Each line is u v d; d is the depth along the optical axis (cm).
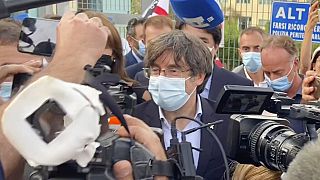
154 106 260
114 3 737
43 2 107
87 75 110
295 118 177
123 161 109
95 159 104
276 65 371
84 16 119
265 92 179
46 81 91
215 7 344
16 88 149
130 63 556
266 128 184
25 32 159
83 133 91
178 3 345
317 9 477
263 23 834
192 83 253
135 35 559
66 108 91
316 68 353
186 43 252
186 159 136
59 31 115
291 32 730
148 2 720
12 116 89
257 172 196
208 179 247
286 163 165
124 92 168
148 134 135
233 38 796
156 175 124
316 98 226
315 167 105
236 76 344
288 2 730
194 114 260
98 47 115
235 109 183
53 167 101
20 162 112
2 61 160
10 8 105
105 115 112
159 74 253
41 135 91
